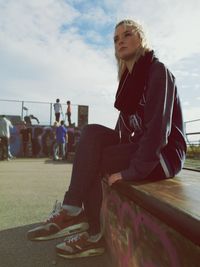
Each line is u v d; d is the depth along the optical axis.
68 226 1.93
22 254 2.50
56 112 18.58
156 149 1.69
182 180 1.76
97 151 1.99
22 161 14.25
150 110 1.77
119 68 2.22
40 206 4.14
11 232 3.03
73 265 2.28
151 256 1.27
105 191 2.20
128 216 1.60
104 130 2.08
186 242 0.96
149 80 1.84
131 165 1.75
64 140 15.40
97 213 2.00
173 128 1.90
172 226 1.03
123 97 2.03
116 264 1.90
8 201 4.47
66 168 10.36
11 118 18.73
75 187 1.94
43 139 18.58
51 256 2.46
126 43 2.05
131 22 2.06
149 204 1.24
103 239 2.10
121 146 1.97
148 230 1.30
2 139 14.46
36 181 6.76
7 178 7.32
